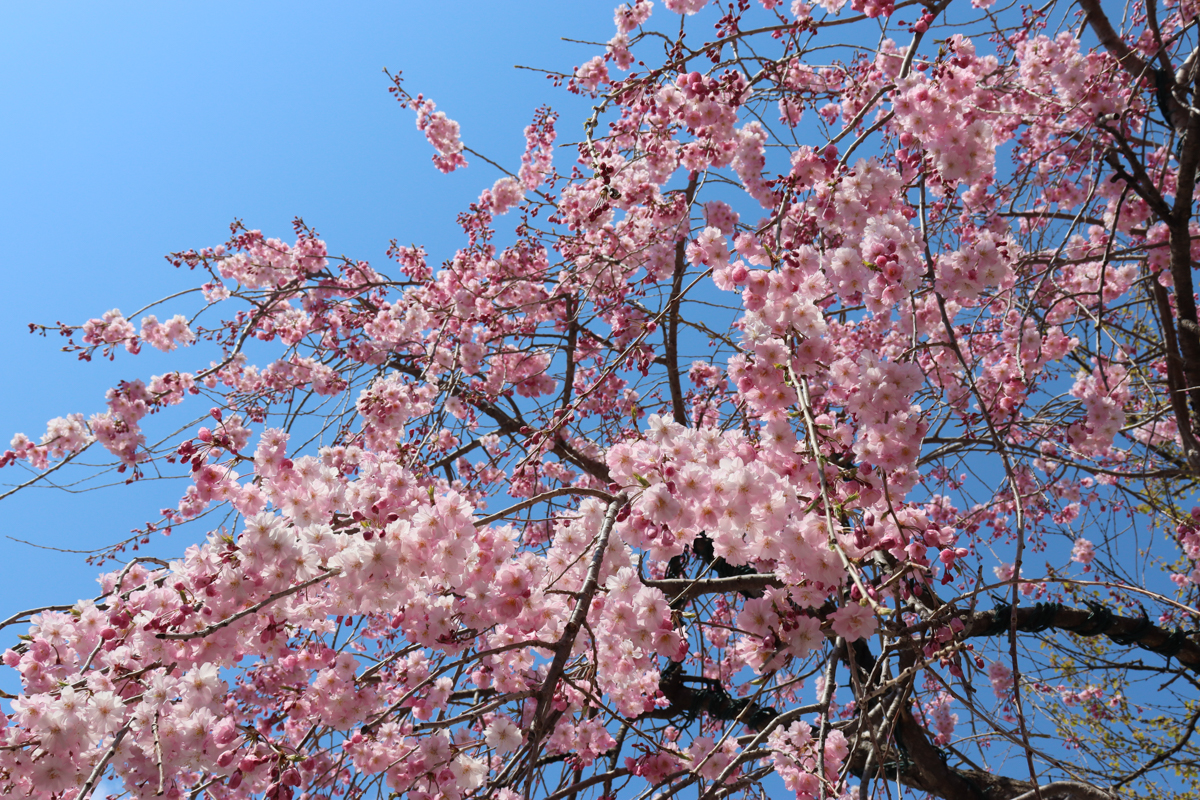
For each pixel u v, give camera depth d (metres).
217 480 3.05
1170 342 4.75
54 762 2.46
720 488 2.63
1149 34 5.11
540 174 6.64
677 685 5.58
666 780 3.29
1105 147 4.21
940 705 5.66
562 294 6.25
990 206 5.43
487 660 3.64
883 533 2.64
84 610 2.94
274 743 2.66
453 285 6.62
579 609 2.51
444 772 2.85
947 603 2.60
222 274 7.09
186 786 3.17
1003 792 4.76
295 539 2.66
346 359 6.87
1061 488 6.31
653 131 5.02
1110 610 5.55
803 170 3.55
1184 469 4.50
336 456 4.59
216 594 2.64
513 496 5.71
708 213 5.28
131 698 2.52
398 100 6.42
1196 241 5.07
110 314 6.16
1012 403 4.30
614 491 3.04
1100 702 6.33
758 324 2.90
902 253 3.09
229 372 6.76
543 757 4.73
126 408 5.37
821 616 2.96
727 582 4.18
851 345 5.23
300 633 3.30
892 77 4.43
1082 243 5.11
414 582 2.80
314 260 7.16
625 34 5.45
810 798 3.25
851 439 2.82
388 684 3.55
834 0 4.56
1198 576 5.55
